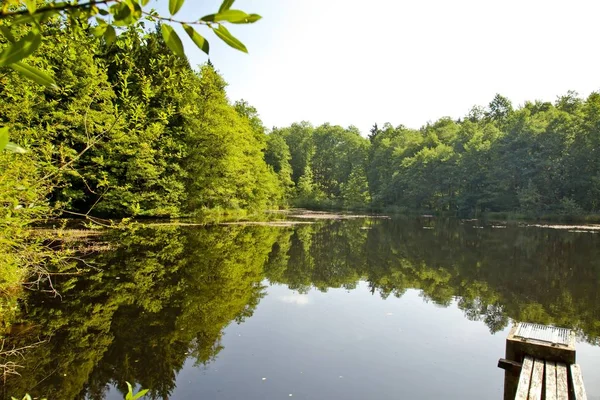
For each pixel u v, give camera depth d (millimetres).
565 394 3885
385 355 6117
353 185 56875
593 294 10141
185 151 22938
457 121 70812
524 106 51281
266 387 4980
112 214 21047
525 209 36875
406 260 14914
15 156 4160
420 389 5055
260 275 11508
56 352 5715
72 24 970
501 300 9562
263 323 7422
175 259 12500
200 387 4938
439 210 46875
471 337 7023
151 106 20828
